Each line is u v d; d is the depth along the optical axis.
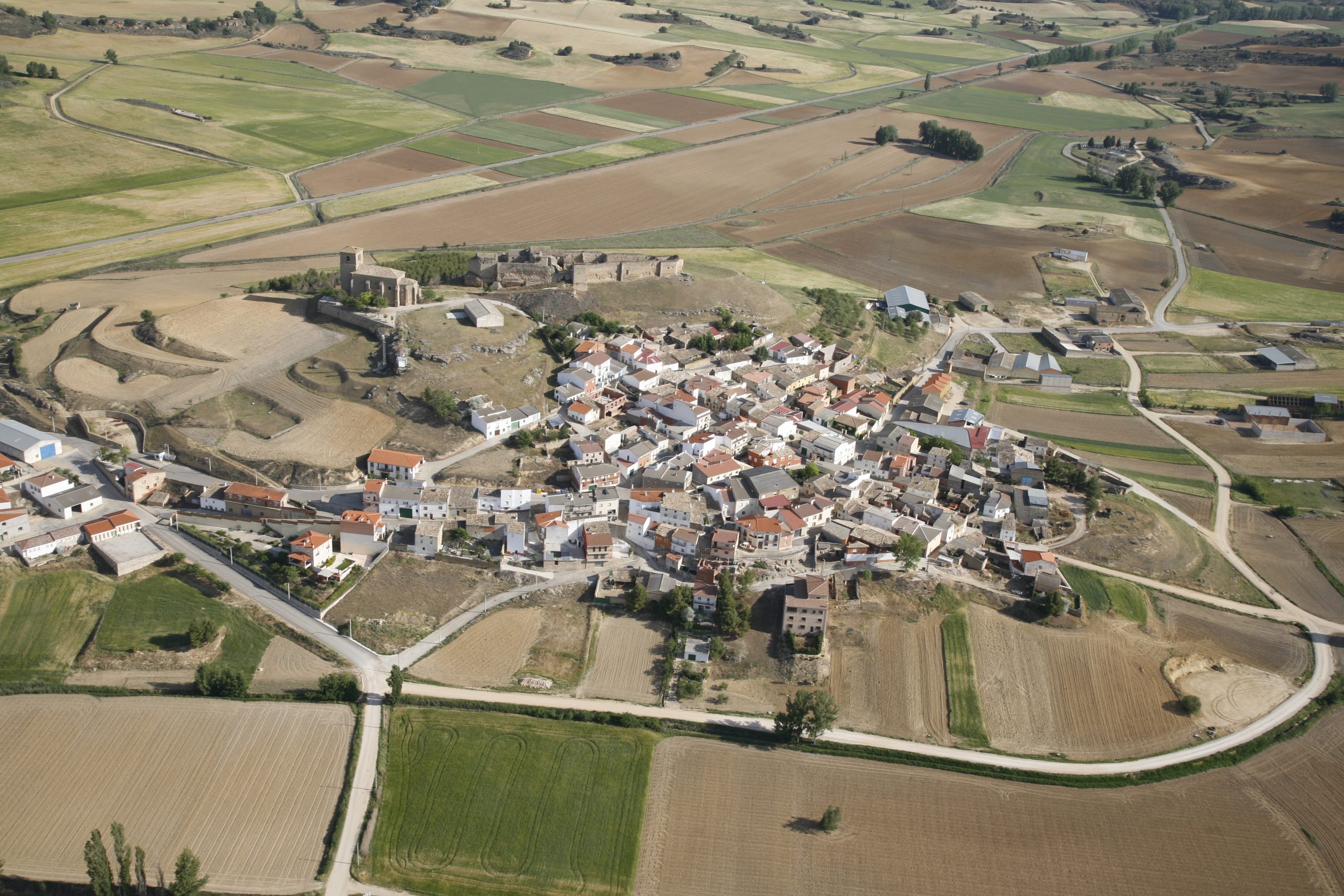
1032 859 164.88
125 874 144.12
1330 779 184.88
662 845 163.12
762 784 175.38
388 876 154.62
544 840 162.38
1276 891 162.75
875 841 166.00
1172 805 176.88
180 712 179.88
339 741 176.88
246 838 158.25
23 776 165.12
